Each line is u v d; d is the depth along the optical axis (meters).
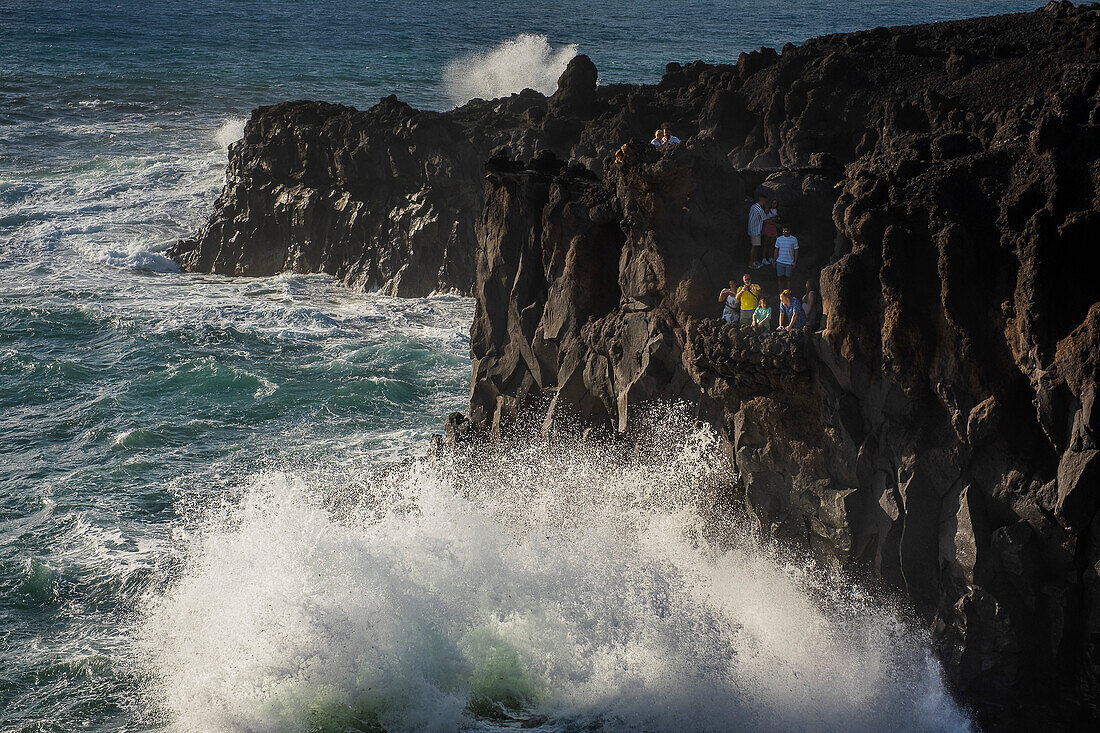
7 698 24.80
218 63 125.31
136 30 154.88
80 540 31.03
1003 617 20.73
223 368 42.56
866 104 45.72
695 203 26.23
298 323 47.88
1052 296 20.33
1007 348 20.97
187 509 32.81
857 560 22.38
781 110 47.25
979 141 23.61
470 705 23.28
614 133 50.28
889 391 21.88
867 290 21.86
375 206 52.69
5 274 54.47
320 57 134.62
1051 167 20.81
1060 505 19.88
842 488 22.39
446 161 50.44
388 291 51.62
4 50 126.44
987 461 20.97
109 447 36.75
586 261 27.81
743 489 24.28
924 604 21.81
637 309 26.39
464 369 43.25
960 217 21.28
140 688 25.00
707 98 52.78
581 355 27.86
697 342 23.95
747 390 23.30
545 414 29.25
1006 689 21.08
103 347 45.34
